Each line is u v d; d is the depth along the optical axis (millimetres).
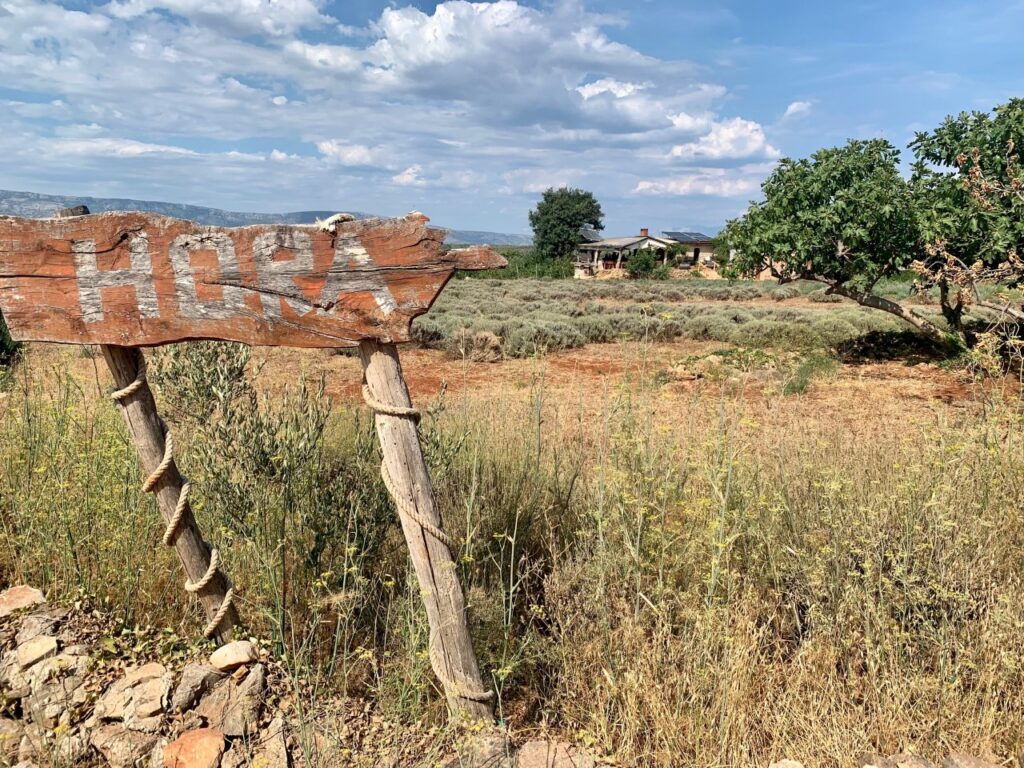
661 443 4574
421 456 2611
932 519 3293
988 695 2557
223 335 2660
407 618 2914
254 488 3344
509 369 13273
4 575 3391
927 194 12445
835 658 2826
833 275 13625
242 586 3338
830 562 3289
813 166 13422
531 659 2902
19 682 2654
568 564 3488
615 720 2588
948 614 3064
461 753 2328
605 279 48781
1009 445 3967
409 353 15297
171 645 2871
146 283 2676
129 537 3277
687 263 60812
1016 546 3396
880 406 9008
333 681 2803
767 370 11047
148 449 2824
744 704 2602
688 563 3252
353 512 3299
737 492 3771
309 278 2527
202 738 2354
